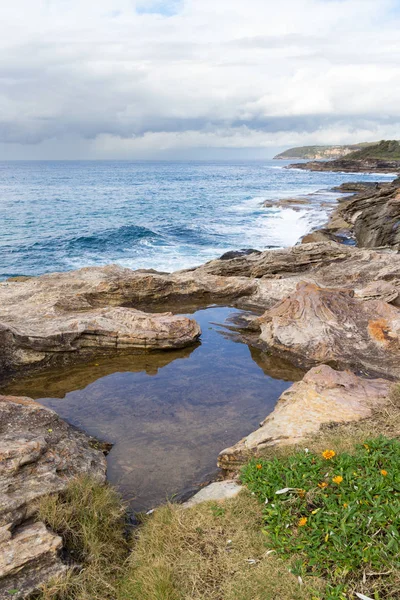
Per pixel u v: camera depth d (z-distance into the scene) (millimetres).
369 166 152375
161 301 14875
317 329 10742
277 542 4484
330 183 104938
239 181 122000
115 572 4695
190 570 4414
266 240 33719
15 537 4605
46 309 12141
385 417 6742
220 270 18125
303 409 7156
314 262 17922
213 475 6484
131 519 5656
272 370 10133
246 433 7598
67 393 9164
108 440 7445
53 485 5398
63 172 199625
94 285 14242
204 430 7719
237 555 4512
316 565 4148
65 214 52469
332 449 5785
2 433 6367
